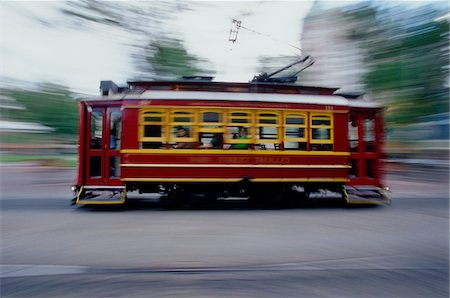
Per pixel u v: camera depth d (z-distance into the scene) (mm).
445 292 3553
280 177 8000
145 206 8438
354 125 8758
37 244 5121
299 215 7461
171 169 7738
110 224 6445
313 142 8172
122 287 3611
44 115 31125
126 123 7707
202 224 6480
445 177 16844
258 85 8289
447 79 18641
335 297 3414
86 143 7898
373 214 7637
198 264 4285
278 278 3869
